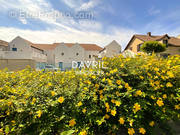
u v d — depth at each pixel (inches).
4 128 49.4
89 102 62.6
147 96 69.8
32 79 91.9
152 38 749.3
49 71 104.6
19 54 647.1
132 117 58.2
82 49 981.2
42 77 91.0
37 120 51.2
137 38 781.9
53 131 52.5
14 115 54.6
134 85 73.9
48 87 69.6
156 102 65.3
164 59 105.9
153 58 101.3
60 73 96.5
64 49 955.3
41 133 45.8
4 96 67.7
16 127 50.7
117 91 64.2
